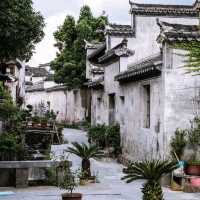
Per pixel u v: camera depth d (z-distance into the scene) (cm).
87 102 4425
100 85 2703
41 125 2519
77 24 4216
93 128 2617
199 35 1548
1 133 1742
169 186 1529
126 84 2153
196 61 1273
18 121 2198
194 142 1585
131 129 2064
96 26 4228
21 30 1572
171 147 1598
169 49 1598
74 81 4141
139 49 2455
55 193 1349
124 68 2266
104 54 2656
